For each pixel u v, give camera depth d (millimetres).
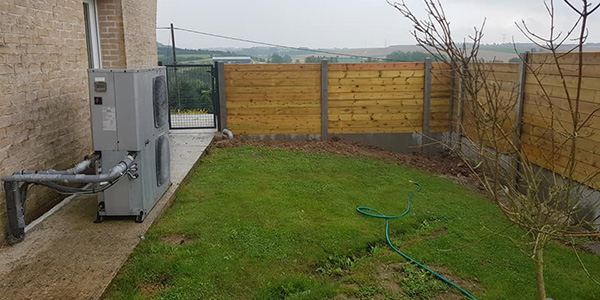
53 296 2982
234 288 3314
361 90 9164
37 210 4379
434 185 6594
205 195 5492
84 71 5508
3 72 3795
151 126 4582
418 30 4102
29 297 2959
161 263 3586
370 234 4512
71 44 5129
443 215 5254
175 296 3158
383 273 3750
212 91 9375
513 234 4703
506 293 3473
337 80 9102
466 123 8312
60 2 4848
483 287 3578
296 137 9289
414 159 8484
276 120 9219
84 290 3066
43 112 4473
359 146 9109
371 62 9062
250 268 3625
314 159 7719
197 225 4453
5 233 3742
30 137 4227
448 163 8320
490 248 4320
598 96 5086
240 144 8625
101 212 4250
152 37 9195
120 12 7027
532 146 6438
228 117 9203
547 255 4277
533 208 2943
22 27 4086
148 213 4496
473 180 7246
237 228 4414
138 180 4242
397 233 4684
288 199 5469
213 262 3658
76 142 5250
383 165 7613
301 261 3834
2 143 3770
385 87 9172
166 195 5113
